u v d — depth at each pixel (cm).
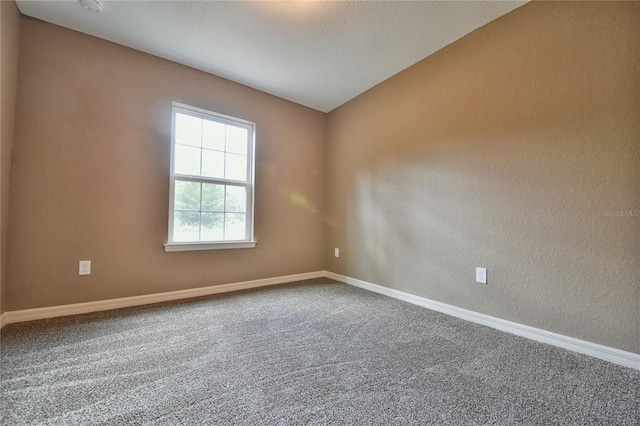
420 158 258
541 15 182
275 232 328
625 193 152
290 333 188
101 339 173
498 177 203
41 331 182
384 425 103
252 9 196
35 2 188
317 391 124
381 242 295
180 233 263
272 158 325
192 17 203
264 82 298
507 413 111
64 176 211
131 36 224
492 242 206
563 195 173
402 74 275
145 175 244
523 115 190
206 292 278
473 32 219
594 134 162
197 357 153
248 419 105
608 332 156
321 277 365
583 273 165
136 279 240
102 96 226
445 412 111
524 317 188
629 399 121
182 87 263
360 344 173
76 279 215
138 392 121
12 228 194
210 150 283
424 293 252
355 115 330
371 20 207
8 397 115
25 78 198
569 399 120
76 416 105
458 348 169
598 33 161
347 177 340
